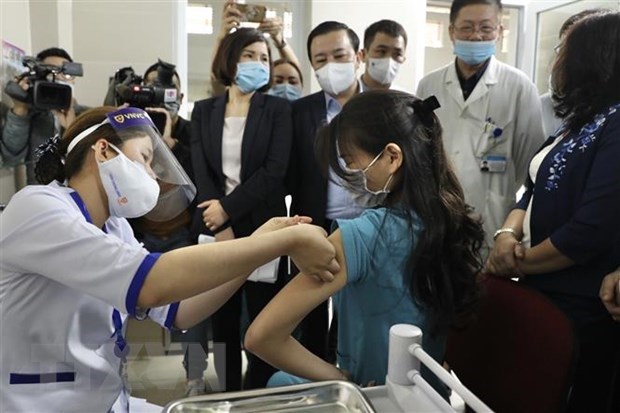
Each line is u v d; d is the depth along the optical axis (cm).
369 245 91
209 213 188
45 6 268
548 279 132
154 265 78
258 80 202
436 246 93
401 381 86
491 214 209
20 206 84
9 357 91
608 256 124
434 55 355
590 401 131
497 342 104
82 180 92
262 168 195
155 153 97
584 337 128
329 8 319
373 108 96
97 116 94
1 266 87
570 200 127
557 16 298
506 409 100
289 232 84
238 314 199
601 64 123
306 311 89
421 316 96
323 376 94
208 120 205
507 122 211
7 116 215
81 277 79
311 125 206
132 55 296
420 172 95
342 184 106
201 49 315
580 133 127
